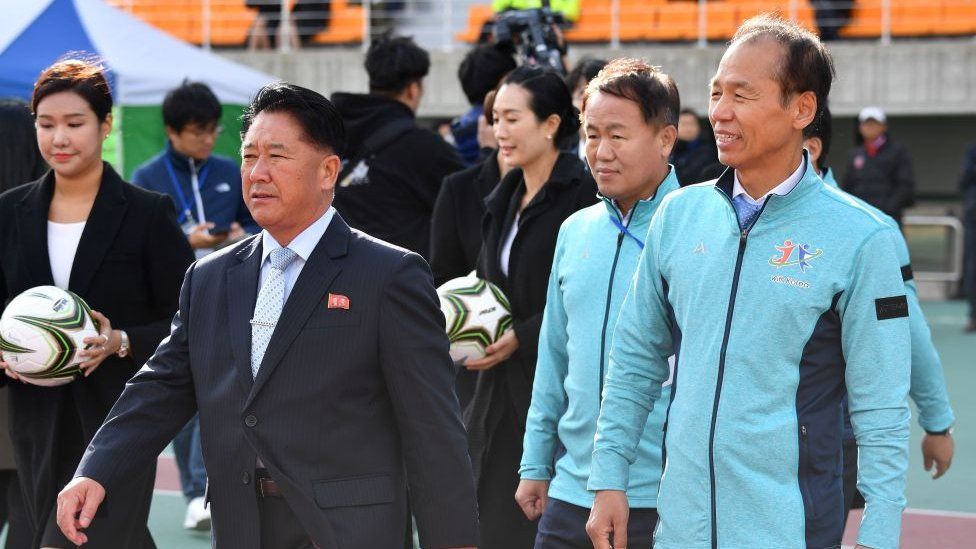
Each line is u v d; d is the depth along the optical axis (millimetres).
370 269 5914
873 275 5707
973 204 28000
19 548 8945
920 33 37906
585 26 39531
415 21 41188
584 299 7762
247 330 5949
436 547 5910
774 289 5762
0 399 8852
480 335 8875
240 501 5902
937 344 26484
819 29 37375
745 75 5770
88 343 8000
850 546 12516
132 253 8391
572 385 7793
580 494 7672
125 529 7961
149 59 18781
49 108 8234
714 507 5816
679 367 6031
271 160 5852
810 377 5773
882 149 28953
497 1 26750
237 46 39281
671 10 39156
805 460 5738
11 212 8516
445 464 5910
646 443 7477
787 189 5852
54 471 8273
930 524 13445
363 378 5879
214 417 5957
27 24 17109
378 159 11195
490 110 10188
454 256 9883
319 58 37406
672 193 6309
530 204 8953
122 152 19609
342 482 5844
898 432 5660
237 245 6258
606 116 7609
